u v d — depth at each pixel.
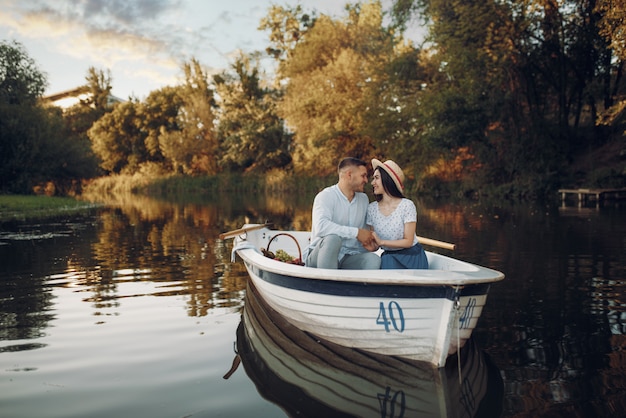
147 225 12.23
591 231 9.62
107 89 55.00
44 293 5.01
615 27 14.41
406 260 3.69
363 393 2.74
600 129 22.58
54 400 2.61
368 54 28.97
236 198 27.00
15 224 12.60
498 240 8.58
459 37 19.83
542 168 21.03
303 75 32.69
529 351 3.32
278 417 2.44
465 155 24.31
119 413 2.47
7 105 23.50
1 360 3.18
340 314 3.36
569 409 2.49
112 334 3.70
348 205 4.00
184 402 2.60
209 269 6.33
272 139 37.75
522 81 21.80
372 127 24.84
